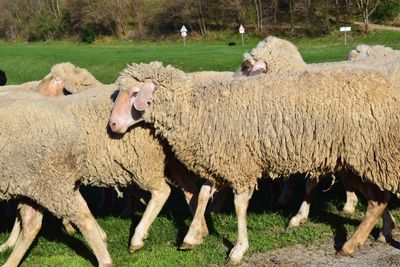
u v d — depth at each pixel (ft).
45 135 19.17
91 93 22.90
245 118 19.54
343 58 92.68
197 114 20.27
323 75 19.29
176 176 23.45
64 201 19.67
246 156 19.77
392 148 18.35
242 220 20.49
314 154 19.08
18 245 20.42
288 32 167.43
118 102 20.53
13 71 137.18
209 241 22.29
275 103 19.26
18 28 257.55
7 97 25.49
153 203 22.30
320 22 162.30
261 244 21.57
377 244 21.08
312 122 18.81
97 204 30.58
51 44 230.68
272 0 179.42
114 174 21.76
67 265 20.94
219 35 184.75
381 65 20.17
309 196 23.85
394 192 18.93
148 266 20.38
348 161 18.88
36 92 29.96
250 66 26.17
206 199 21.70
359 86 18.67
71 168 19.81
